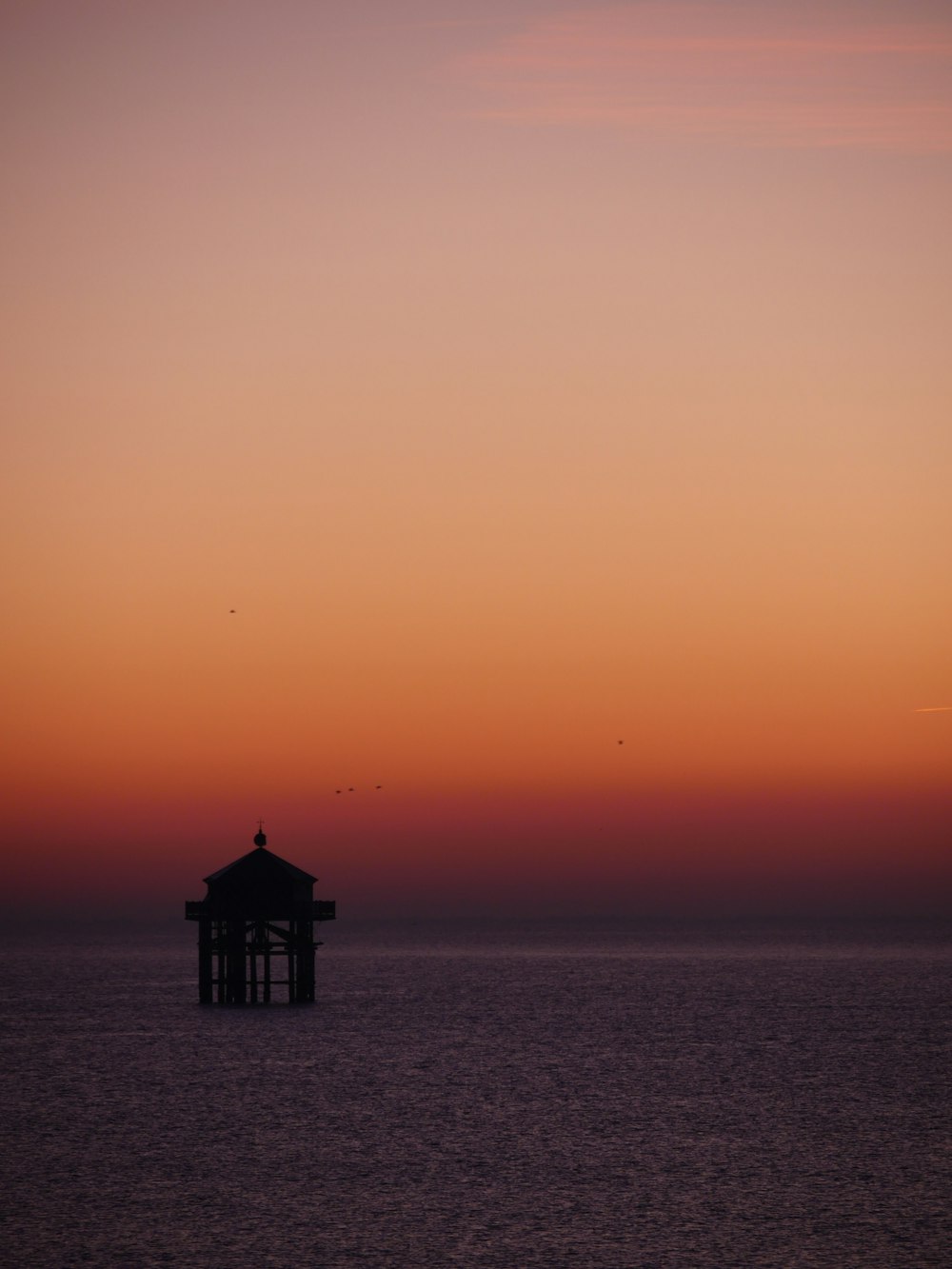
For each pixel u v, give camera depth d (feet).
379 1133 624.59
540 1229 467.93
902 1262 432.66
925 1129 630.33
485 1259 436.35
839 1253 442.09
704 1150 584.81
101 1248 449.48
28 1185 529.45
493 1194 512.63
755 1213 485.97
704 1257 438.40
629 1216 482.69
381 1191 517.14
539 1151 584.40
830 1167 552.82
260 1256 440.45
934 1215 483.10
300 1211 490.08
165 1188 523.29
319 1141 606.55
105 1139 616.39
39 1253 444.96
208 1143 604.08
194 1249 447.83
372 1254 442.09
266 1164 561.43
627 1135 617.21
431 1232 464.24
